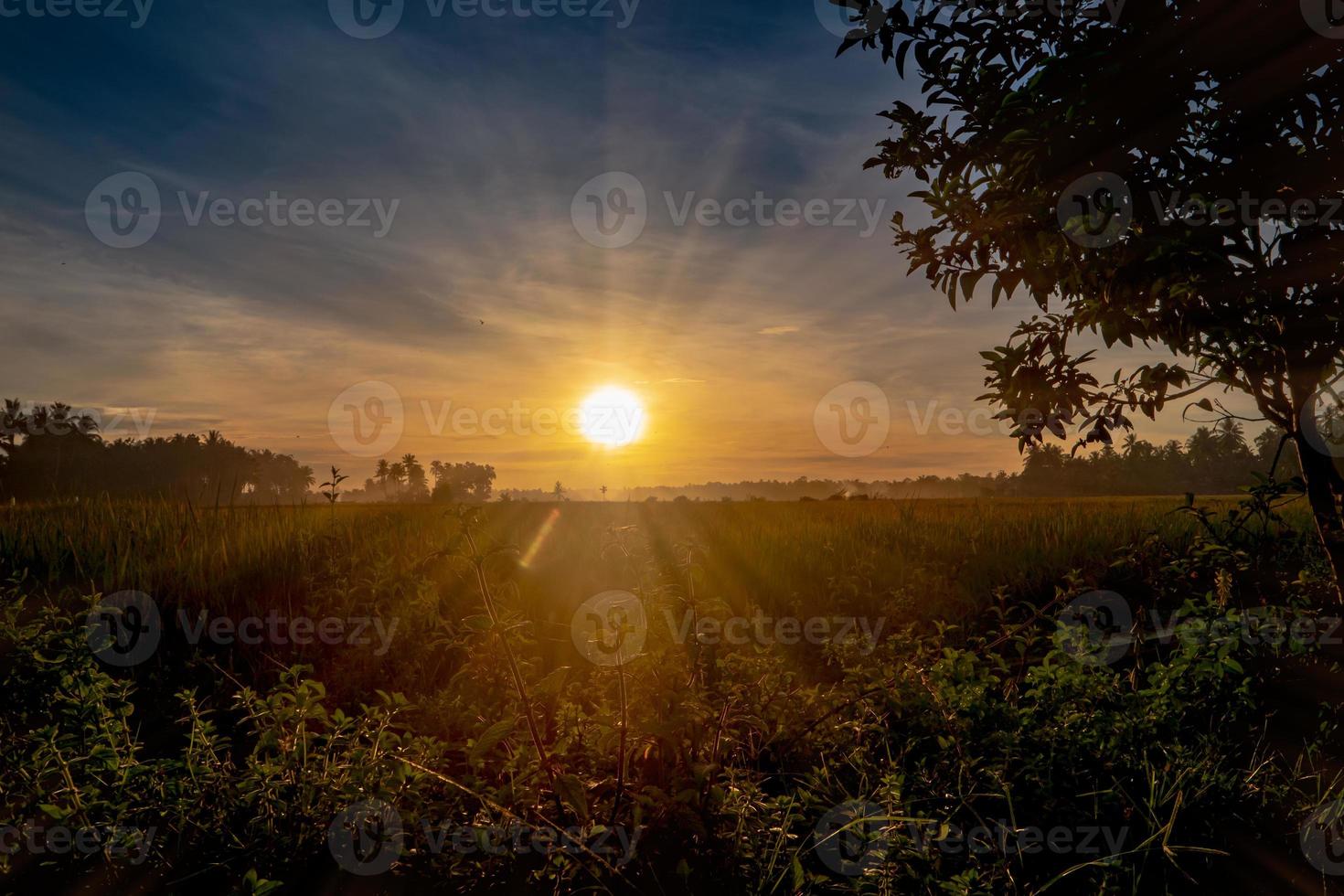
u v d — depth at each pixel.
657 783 2.92
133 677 4.39
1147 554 5.51
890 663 3.89
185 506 8.54
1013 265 2.59
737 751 3.20
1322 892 2.43
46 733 2.58
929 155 2.83
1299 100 2.00
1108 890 2.36
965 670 3.37
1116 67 1.98
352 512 10.37
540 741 2.89
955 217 2.68
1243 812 2.95
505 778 3.10
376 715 2.98
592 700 3.71
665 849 2.59
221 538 7.05
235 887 2.34
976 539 8.95
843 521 11.79
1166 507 12.77
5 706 3.15
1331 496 2.62
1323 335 2.22
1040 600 6.58
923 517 11.68
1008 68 2.40
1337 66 1.97
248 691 2.92
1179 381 2.48
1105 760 3.16
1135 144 2.11
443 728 3.44
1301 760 3.30
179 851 2.55
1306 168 2.05
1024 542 9.05
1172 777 3.02
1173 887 2.47
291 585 6.16
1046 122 2.15
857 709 3.46
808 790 2.97
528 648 4.61
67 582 5.98
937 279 2.78
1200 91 2.13
